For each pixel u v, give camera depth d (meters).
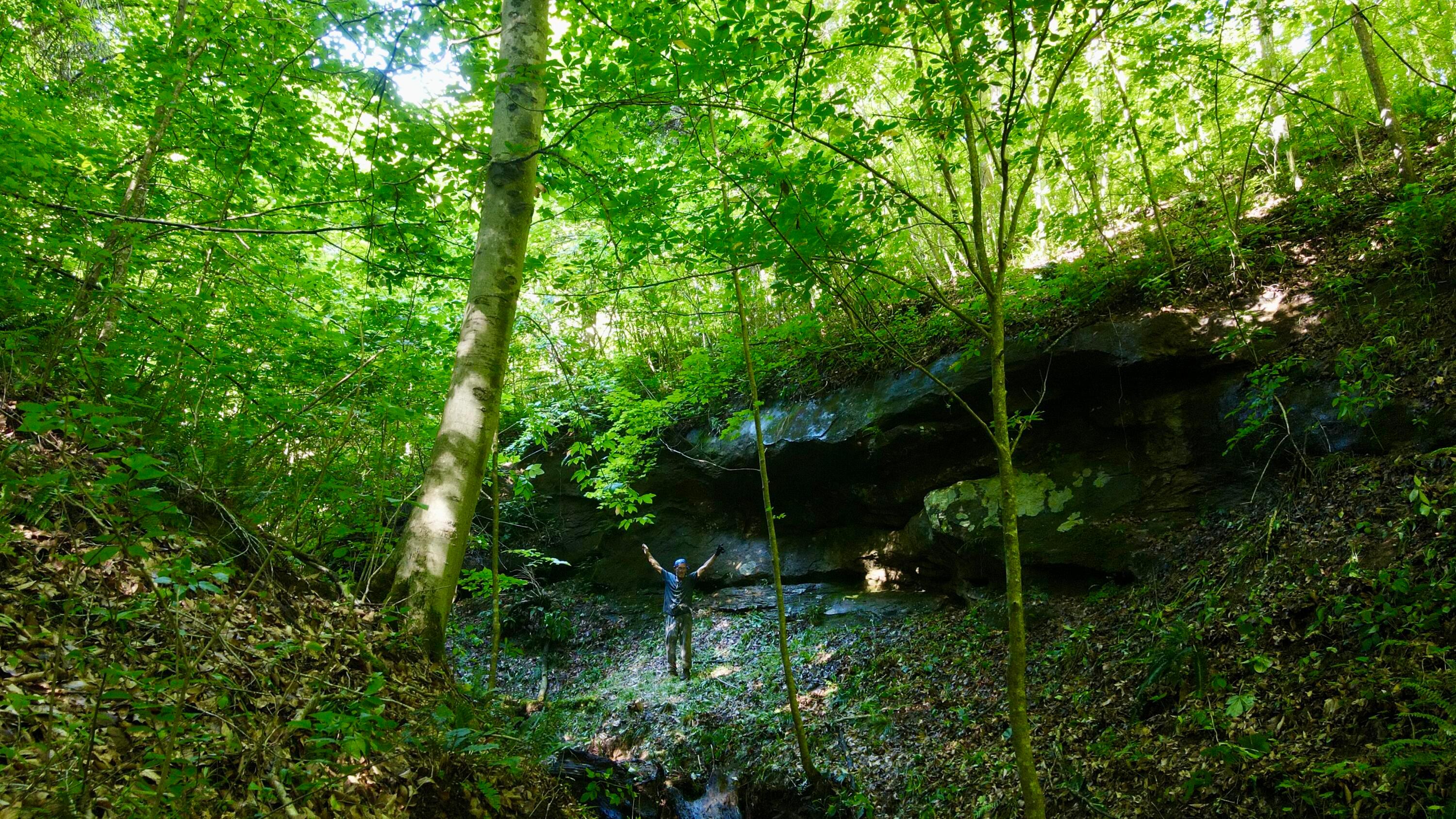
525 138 5.16
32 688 2.20
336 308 7.13
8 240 3.78
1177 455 6.84
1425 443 4.94
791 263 3.97
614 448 9.16
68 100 5.64
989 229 9.34
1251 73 6.38
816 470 9.69
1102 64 8.03
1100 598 6.50
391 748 2.80
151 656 2.53
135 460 1.90
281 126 5.23
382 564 4.42
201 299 4.76
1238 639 4.59
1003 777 4.88
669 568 11.35
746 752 6.43
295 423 5.13
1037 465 7.82
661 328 11.94
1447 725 2.96
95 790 1.93
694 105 4.10
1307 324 6.32
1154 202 7.53
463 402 4.66
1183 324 7.03
